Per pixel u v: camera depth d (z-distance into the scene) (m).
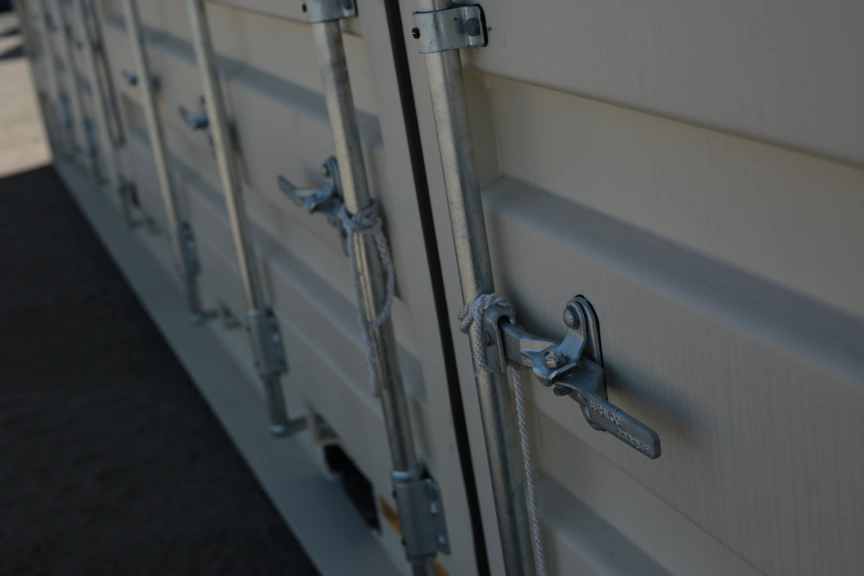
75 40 4.22
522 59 0.99
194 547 2.63
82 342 4.04
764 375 0.82
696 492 0.95
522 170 1.13
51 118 6.06
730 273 0.86
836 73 0.66
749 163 0.80
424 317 1.39
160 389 3.54
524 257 1.12
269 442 2.84
